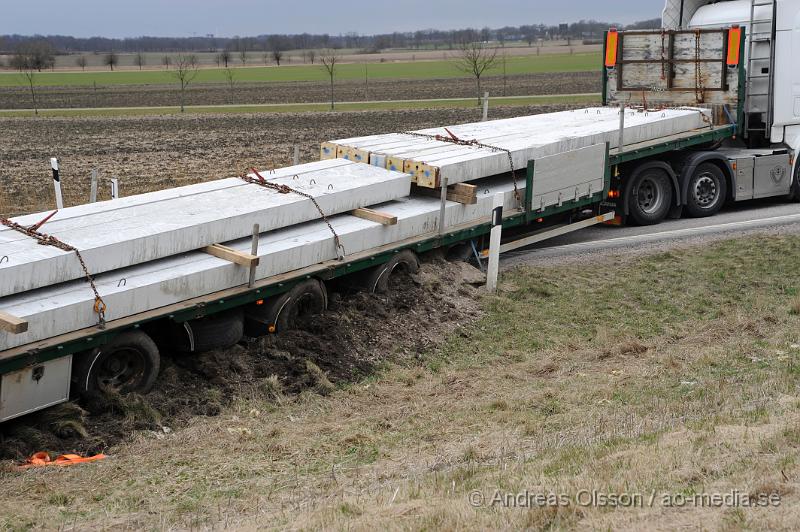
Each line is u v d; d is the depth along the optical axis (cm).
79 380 882
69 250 893
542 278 1368
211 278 971
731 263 1416
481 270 1358
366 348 1088
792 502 568
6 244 903
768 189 1775
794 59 1709
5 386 815
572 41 18862
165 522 659
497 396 969
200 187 1152
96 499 727
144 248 952
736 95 1681
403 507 629
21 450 828
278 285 1030
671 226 1675
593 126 1565
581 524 561
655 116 1641
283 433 873
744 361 1036
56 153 3089
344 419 920
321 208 1138
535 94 5641
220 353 1014
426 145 1403
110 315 887
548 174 1369
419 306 1191
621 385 977
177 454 827
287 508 675
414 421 903
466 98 5450
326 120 4150
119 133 3759
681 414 848
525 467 707
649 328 1181
